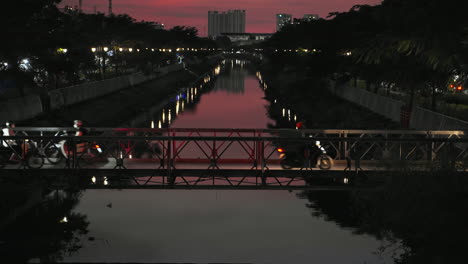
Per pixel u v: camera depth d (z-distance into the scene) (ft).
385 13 84.94
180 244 55.93
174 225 63.46
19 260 49.16
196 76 406.21
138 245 55.57
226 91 289.33
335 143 64.44
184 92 275.59
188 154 95.86
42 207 64.08
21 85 117.91
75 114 139.95
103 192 80.94
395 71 107.24
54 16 126.41
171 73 361.10
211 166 56.44
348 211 66.69
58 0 120.67
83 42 170.30
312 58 197.67
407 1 79.25
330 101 175.83
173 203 75.66
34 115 123.13
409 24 77.46
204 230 61.98
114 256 50.62
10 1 104.22
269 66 418.31
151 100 219.82
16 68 113.19
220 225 64.28
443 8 71.67
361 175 53.93
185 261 49.88
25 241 52.80
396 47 87.81
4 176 53.67
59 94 142.72
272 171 54.60
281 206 74.13
